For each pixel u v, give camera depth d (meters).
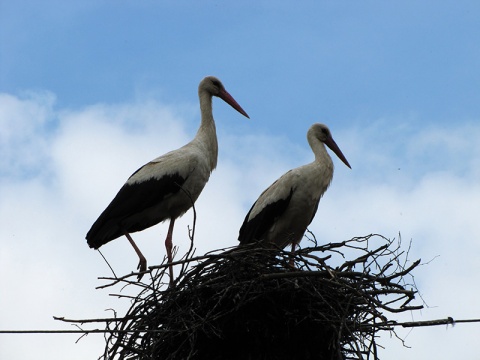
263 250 11.94
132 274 11.54
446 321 10.47
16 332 10.43
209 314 11.34
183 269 11.77
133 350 11.38
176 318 11.50
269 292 11.54
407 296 10.94
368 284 11.41
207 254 11.80
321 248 12.15
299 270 11.74
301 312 11.54
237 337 11.54
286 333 11.48
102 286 11.52
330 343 11.16
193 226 11.75
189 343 11.54
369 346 11.31
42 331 10.47
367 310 11.33
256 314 11.52
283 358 11.43
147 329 11.58
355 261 11.83
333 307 11.46
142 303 11.66
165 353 11.64
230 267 11.66
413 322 10.72
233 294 11.51
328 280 11.48
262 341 11.48
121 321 11.45
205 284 11.54
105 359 11.34
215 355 11.53
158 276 11.69
